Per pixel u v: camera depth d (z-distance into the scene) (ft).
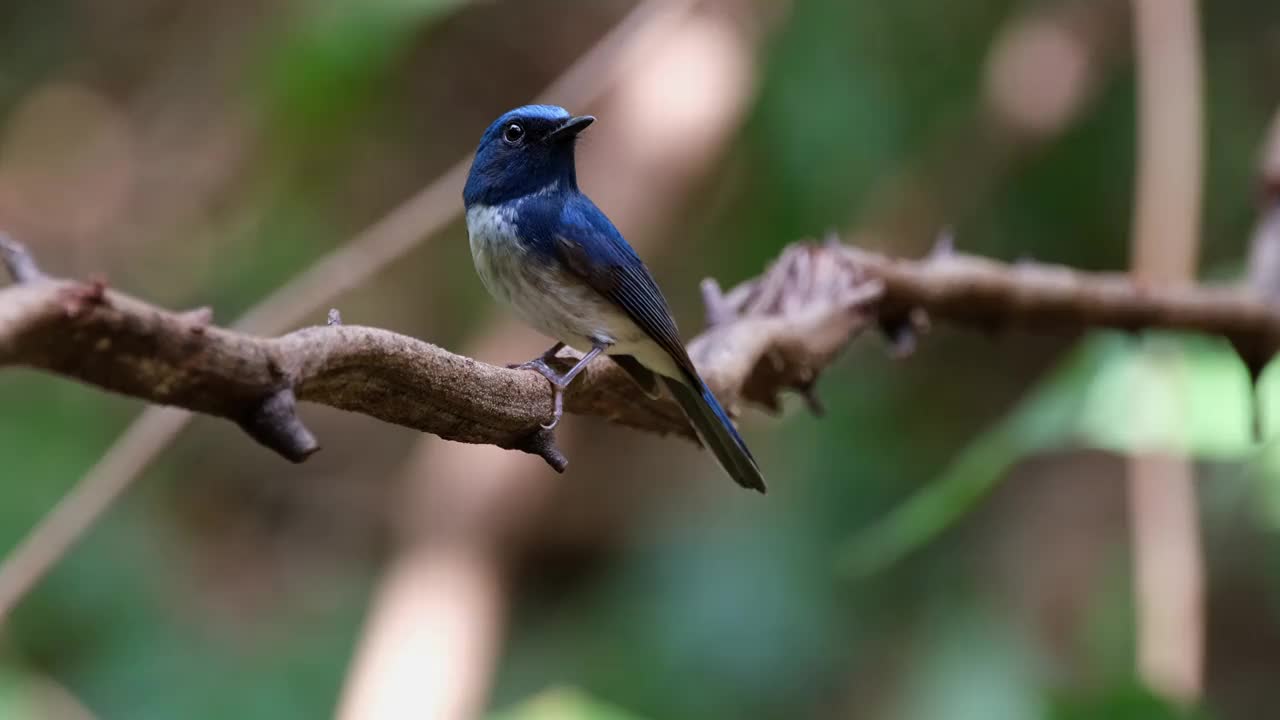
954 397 41.50
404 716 28.68
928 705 33.99
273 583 44.86
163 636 36.68
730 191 35.58
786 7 34.40
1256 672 41.91
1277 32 41.01
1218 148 40.40
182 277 48.44
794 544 34.76
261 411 11.01
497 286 23.58
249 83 40.86
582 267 22.45
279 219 42.88
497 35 45.88
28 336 9.26
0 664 33.14
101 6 50.34
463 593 30.04
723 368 21.79
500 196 23.22
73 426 39.17
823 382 37.65
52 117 50.88
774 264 25.45
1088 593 39.55
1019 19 39.29
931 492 27.50
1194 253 29.01
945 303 26.27
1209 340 28.40
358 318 44.86
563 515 36.04
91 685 35.22
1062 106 38.96
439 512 31.01
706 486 37.88
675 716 32.89
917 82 36.01
